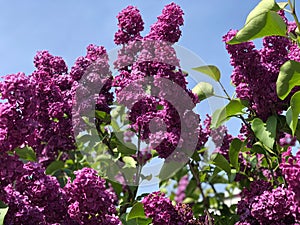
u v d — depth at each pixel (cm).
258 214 50
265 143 52
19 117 44
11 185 46
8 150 44
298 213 47
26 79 45
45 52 65
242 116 56
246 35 49
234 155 57
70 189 46
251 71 54
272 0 52
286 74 47
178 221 52
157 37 56
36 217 45
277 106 55
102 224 46
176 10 56
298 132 53
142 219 56
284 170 45
